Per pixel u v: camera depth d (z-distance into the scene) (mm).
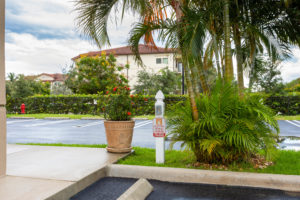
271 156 4109
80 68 24312
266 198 2990
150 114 17641
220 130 3869
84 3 4996
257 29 5137
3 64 3605
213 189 3314
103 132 10055
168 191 3264
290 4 5406
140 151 5602
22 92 30031
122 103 5277
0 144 3441
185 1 4438
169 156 5035
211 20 4777
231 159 4059
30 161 4355
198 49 3887
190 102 4125
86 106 18953
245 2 5348
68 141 7816
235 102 4043
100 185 3506
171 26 4355
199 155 4277
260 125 4090
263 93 4469
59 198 2857
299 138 7691
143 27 4695
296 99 15836
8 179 3305
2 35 3588
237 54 5320
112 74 23641
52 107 19656
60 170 3744
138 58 5324
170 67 35062
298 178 3309
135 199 2812
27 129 11133
